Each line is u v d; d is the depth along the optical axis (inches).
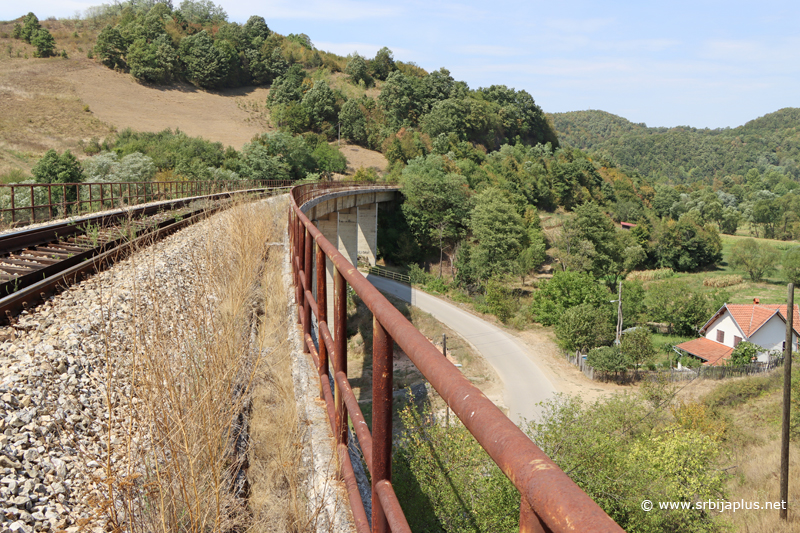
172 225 507.8
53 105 3356.3
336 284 98.7
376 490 66.0
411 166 2817.4
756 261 3029.0
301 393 149.8
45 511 116.8
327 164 3221.0
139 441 110.1
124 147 2406.5
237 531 104.6
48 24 5078.7
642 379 1160.2
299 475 117.3
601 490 479.8
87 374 187.0
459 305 1729.8
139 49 4237.2
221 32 5113.2
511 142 5447.8
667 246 3127.5
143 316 189.0
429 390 719.1
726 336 1505.9
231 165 2388.0
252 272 275.4
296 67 5000.0
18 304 239.6
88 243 422.3
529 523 23.5
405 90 4692.4
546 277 2335.1
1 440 132.0
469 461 345.7
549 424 528.4
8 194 878.4
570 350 1310.3
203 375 133.4
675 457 506.0
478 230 2133.4
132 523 94.2
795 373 904.3
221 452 109.9
